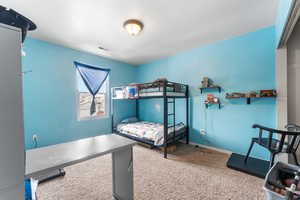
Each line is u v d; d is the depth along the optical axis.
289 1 1.29
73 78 3.25
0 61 0.74
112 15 1.95
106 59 3.91
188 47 3.20
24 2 1.66
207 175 2.03
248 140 2.60
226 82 2.83
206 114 3.14
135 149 3.11
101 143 1.43
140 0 1.66
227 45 2.79
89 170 2.20
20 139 0.81
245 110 2.62
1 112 0.75
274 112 2.33
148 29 2.36
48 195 1.63
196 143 3.32
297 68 2.21
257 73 2.47
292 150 1.70
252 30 2.45
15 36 0.79
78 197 1.61
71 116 3.22
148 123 4.02
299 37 2.18
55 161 1.04
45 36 2.59
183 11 1.88
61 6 1.75
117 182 1.55
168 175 2.04
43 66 2.79
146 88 3.05
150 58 3.97
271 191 1.17
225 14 1.97
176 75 3.67
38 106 2.74
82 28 2.30
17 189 0.81
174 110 3.36
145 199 1.56
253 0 1.70
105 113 3.93
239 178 1.95
